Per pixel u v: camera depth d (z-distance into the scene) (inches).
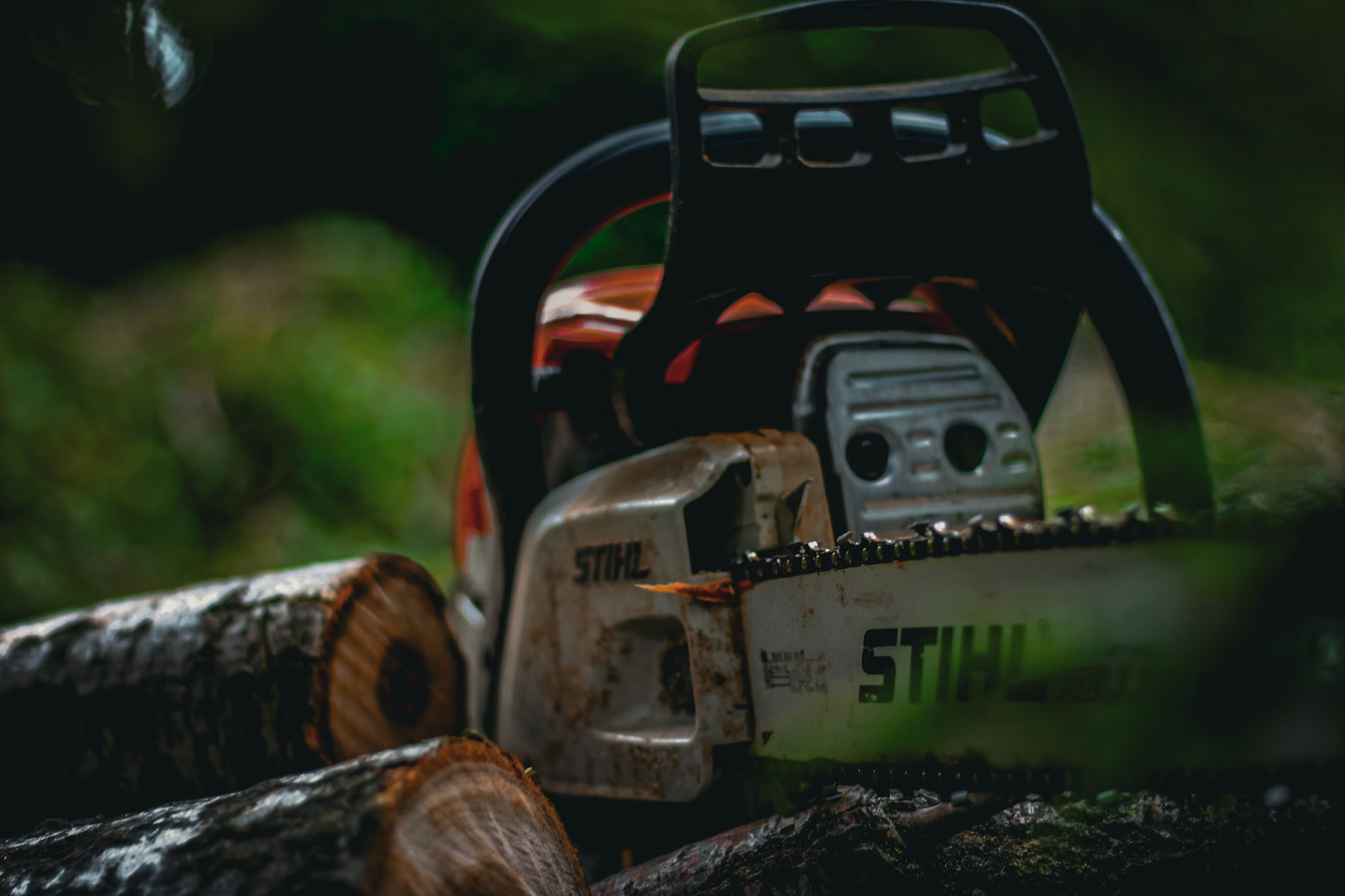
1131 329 42.3
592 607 40.4
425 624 42.6
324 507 132.0
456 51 171.5
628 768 39.6
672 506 39.1
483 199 175.0
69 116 151.9
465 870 32.6
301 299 145.6
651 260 146.0
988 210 39.7
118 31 67.2
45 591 113.3
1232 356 163.3
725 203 38.8
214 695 40.4
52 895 33.1
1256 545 34.0
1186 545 34.4
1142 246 176.2
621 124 169.0
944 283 42.2
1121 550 34.8
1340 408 55.2
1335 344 132.9
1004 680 35.5
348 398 135.8
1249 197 187.2
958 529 36.4
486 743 33.9
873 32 168.6
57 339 131.3
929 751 36.1
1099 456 62.3
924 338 41.2
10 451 117.8
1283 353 138.8
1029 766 35.4
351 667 40.8
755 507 38.9
